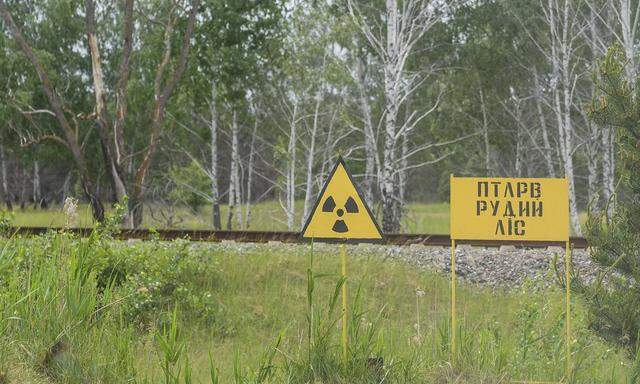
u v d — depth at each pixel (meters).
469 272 18.45
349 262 17.81
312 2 36.34
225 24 33.88
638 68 32.12
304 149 44.75
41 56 47.94
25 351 8.98
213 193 40.84
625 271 10.55
